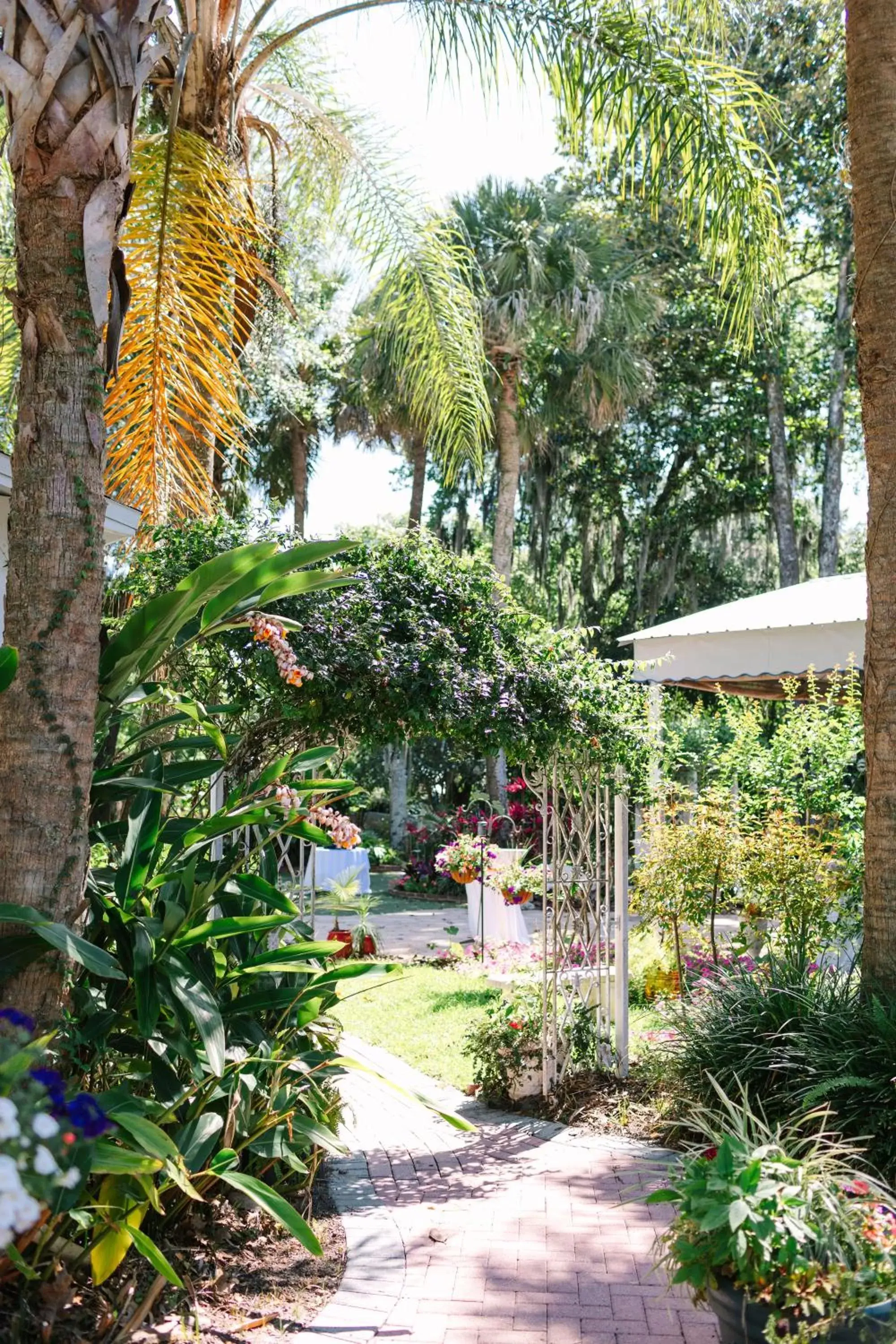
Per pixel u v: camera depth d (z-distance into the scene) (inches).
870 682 205.3
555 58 280.4
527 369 675.4
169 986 138.6
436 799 850.8
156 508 261.1
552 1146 203.8
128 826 155.6
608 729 241.1
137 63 137.3
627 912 238.1
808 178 786.2
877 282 205.8
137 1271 132.0
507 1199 176.4
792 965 218.1
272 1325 128.9
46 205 133.5
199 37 260.5
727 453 930.7
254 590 145.3
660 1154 195.6
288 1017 173.6
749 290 289.0
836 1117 175.9
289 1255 150.4
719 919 425.1
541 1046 231.5
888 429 204.5
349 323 601.6
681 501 952.3
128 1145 127.9
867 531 208.8
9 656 124.2
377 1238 159.0
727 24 298.7
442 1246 157.2
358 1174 189.3
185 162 255.0
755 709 384.2
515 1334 130.6
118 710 159.6
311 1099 170.1
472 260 321.7
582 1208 172.4
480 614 227.8
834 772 308.7
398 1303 138.3
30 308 133.5
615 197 786.8
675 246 821.9
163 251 248.8
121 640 144.4
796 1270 103.6
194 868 147.3
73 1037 131.9
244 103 289.7
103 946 149.0
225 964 162.2
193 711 157.8
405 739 221.0
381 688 204.8
